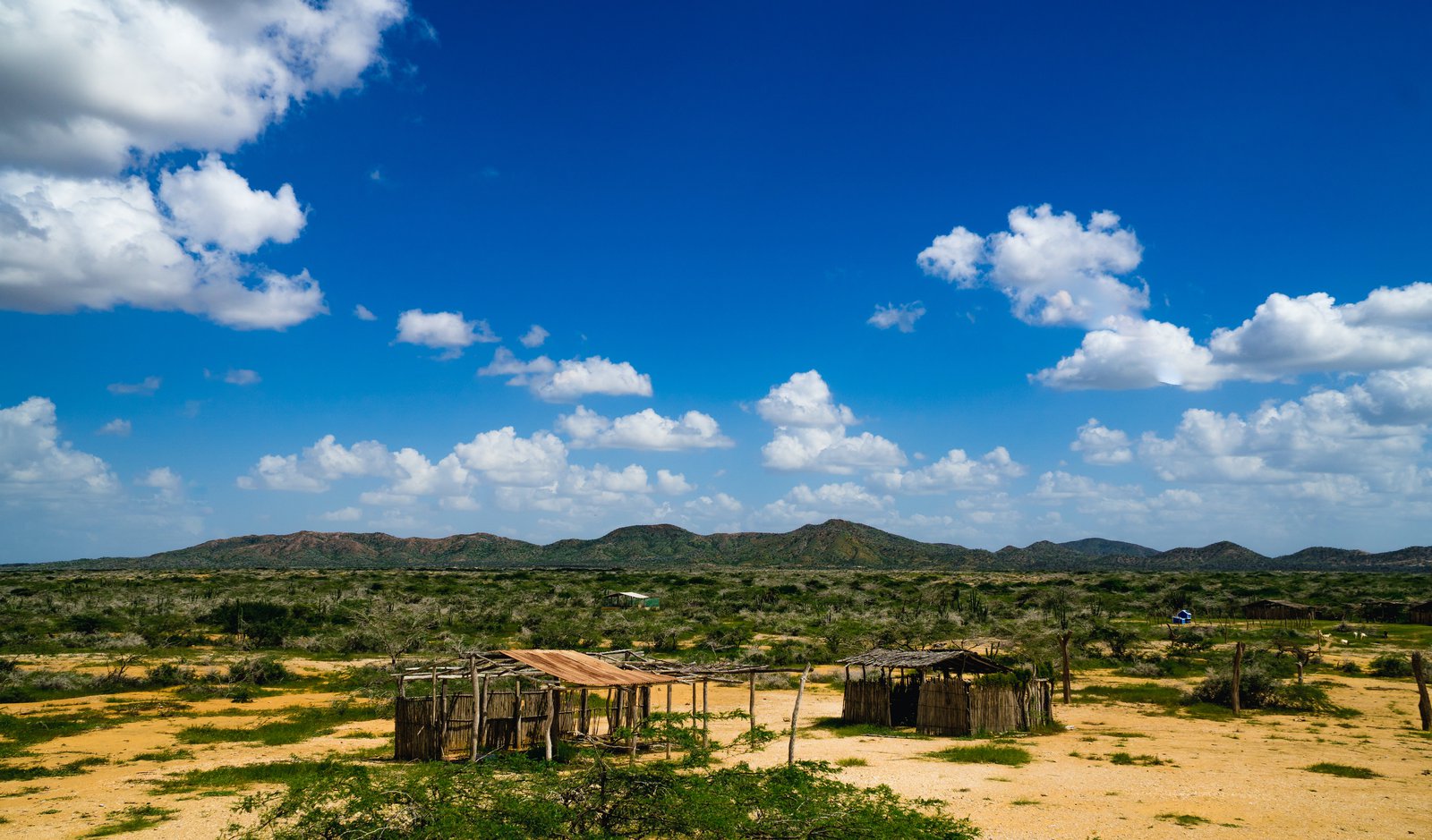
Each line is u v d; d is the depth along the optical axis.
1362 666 44.94
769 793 11.91
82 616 64.25
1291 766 22.14
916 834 11.81
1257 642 54.31
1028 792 19.00
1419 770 21.58
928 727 28.03
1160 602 89.44
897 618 75.12
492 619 71.31
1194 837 15.37
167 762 22.66
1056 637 54.78
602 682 22.55
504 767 12.48
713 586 122.56
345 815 11.77
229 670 41.28
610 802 11.77
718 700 37.03
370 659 50.12
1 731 26.98
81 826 16.09
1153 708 33.56
